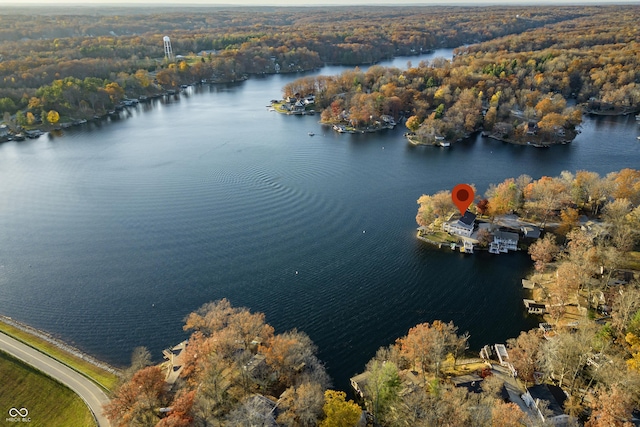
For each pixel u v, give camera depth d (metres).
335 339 137.25
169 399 105.88
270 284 163.12
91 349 133.75
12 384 119.31
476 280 164.50
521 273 168.00
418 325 130.12
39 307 152.25
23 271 172.75
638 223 171.88
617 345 120.88
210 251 184.88
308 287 161.38
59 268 174.50
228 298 155.62
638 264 161.38
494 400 104.00
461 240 186.62
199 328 132.38
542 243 168.38
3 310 150.62
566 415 103.00
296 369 115.50
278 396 109.94
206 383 107.25
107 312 149.50
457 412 96.62
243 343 121.44
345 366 127.69
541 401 106.12
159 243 191.75
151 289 161.12
